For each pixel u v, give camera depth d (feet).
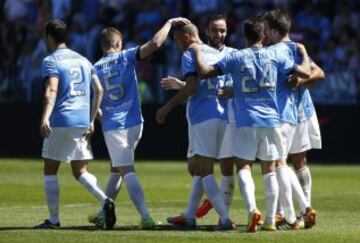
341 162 242.99
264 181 111.24
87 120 115.14
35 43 267.18
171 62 258.78
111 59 115.44
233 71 110.42
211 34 115.44
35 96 253.03
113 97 114.73
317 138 122.93
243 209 136.05
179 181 185.16
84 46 267.59
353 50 261.24
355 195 156.25
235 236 105.50
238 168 110.83
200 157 112.78
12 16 277.03
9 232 108.58
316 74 117.39
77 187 170.40
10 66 257.14
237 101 110.52
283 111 112.16
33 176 192.85
